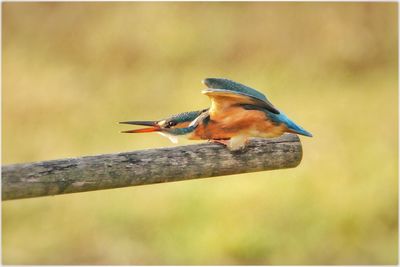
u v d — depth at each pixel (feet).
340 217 38.70
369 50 55.67
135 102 50.03
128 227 39.22
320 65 54.44
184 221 38.65
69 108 49.21
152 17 55.93
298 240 37.88
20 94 49.44
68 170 19.19
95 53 54.80
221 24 55.77
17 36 55.77
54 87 50.57
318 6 56.65
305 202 39.09
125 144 44.75
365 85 52.47
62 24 56.29
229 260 37.11
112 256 38.01
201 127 20.74
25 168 18.85
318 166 41.73
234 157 20.79
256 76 52.11
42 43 55.52
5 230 39.19
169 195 39.58
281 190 39.50
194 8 56.49
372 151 43.19
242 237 37.40
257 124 20.51
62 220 39.68
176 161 20.17
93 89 51.49
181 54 54.54
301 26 56.29
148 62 54.24
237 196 39.09
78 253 38.52
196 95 49.57
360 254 37.52
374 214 38.96
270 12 56.49
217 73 52.95
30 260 37.81
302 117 47.24
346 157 42.88
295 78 52.75
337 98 49.88
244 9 56.54
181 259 37.45
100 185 19.53
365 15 56.39
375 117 47.24
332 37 55.88
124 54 54.60
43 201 40.14
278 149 21.25
